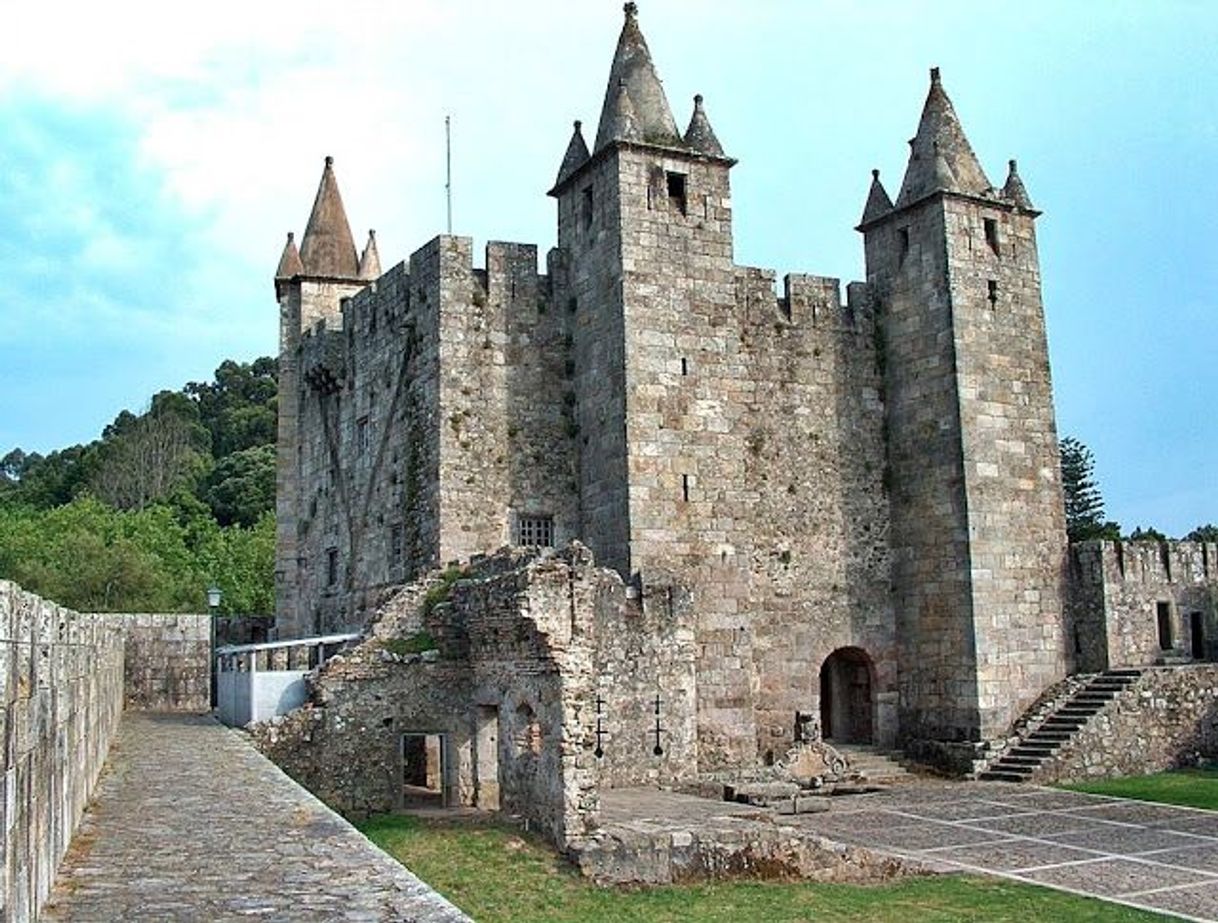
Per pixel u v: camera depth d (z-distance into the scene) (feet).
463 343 130.31
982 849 85.97
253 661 110.11
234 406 456.45
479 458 128.98
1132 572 141.69
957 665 133.59
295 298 172.96
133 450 398.42
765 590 135.64
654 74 133.59
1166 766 131.34
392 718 104.17
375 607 134.51
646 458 124.06
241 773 68.95
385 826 93.91
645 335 125.80
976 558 133.59
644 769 110.52
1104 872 77.41
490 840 87.40
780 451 138.92
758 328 140.05
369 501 145.07
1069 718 129.90
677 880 76.69
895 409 144.15
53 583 229.66
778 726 133.80
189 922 32.53
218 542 300.20
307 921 32.55
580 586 88.38
